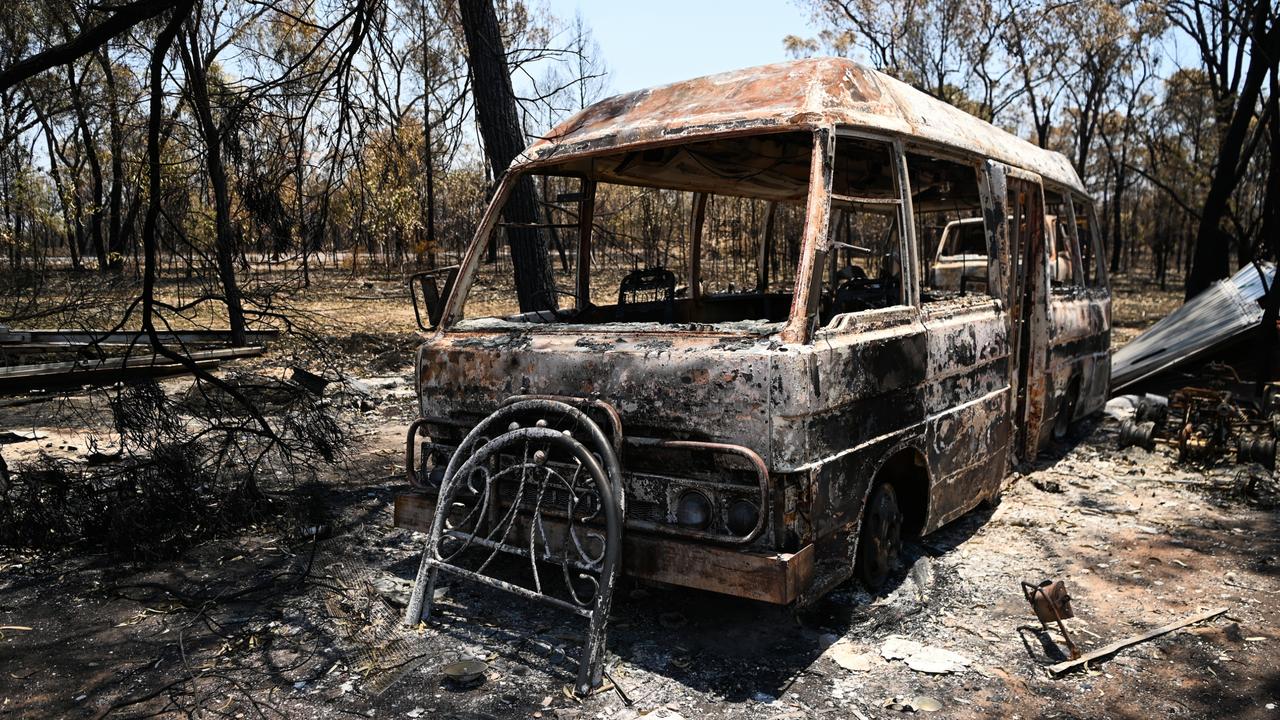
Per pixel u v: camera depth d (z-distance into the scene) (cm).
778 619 419
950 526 566
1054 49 2917
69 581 484
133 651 394
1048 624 416
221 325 1597
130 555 518
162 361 1108
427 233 2314
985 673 368
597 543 388
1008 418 582
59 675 371
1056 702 344
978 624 418
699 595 447
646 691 350
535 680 361
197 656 388
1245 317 1005
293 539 550
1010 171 597
